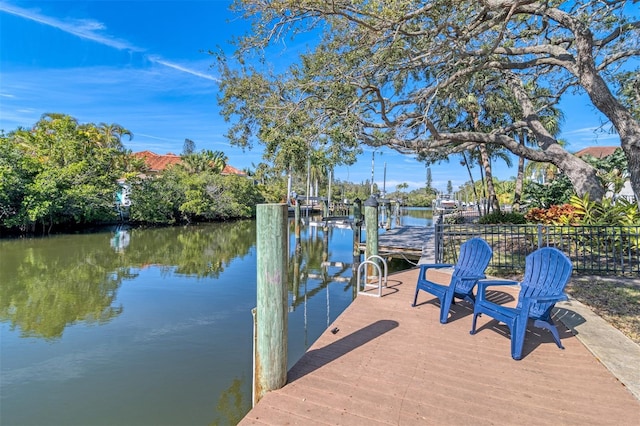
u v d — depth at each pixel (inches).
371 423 85.4
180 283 393.7
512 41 354.6
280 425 84.7
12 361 200.7
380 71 310.5
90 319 274.2
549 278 141.1
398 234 576.1
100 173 911.7
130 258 546.0
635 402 93.9
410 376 109.3
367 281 236.2
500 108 571.5
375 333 145.6
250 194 1403.8
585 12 302.5
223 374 187.0
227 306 308.3
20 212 712.4
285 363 103.7
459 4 239.6
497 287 221.8
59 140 895.7
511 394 98.7
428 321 160.7
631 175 277.3
